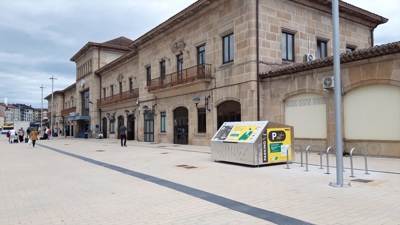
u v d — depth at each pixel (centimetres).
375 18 2352
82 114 5059
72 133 5741
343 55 1376
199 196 687
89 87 4550
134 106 3316
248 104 1784
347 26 2275
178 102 2445
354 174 928
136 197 691
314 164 1168
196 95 2231
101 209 598
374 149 1327
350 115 1420
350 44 2283
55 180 934
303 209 569
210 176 949
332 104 1463
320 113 1545
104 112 4238
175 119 2531
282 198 654
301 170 1038
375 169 1009
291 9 1945
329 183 805
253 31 1775
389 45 1205
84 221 523
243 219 516
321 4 2059
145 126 3009
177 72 2355
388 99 1284
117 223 509
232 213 552
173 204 623
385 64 1269
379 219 505
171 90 2448
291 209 570
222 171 1046
